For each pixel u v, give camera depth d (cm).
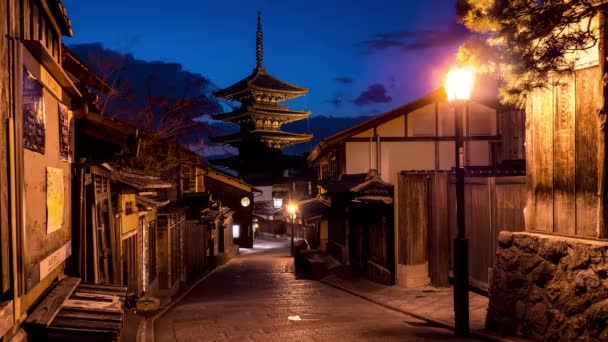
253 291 1994
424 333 954
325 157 3528
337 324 1092
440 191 1551
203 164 4728
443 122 2877
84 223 873
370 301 1500
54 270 714
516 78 665
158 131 2489
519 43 636
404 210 1581
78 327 596
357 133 2831
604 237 741
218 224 3875
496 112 2903
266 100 6669
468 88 944
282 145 7000
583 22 769
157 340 989
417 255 1587
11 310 469
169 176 2831
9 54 486
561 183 828
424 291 1498
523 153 2262
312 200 3400
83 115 860
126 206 1295
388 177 2836
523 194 1119
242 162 6638
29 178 540
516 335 866
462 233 925
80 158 911
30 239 538
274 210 6612
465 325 910
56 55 824
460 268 913
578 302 739
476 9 654
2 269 459
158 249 1836
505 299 901
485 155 2900
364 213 2031
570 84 809
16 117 492
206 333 1048
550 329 789
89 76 1180
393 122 2855
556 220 838
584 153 783
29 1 625
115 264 1121
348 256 2344
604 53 736
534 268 841
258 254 4653
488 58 648
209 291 2089
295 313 1299
